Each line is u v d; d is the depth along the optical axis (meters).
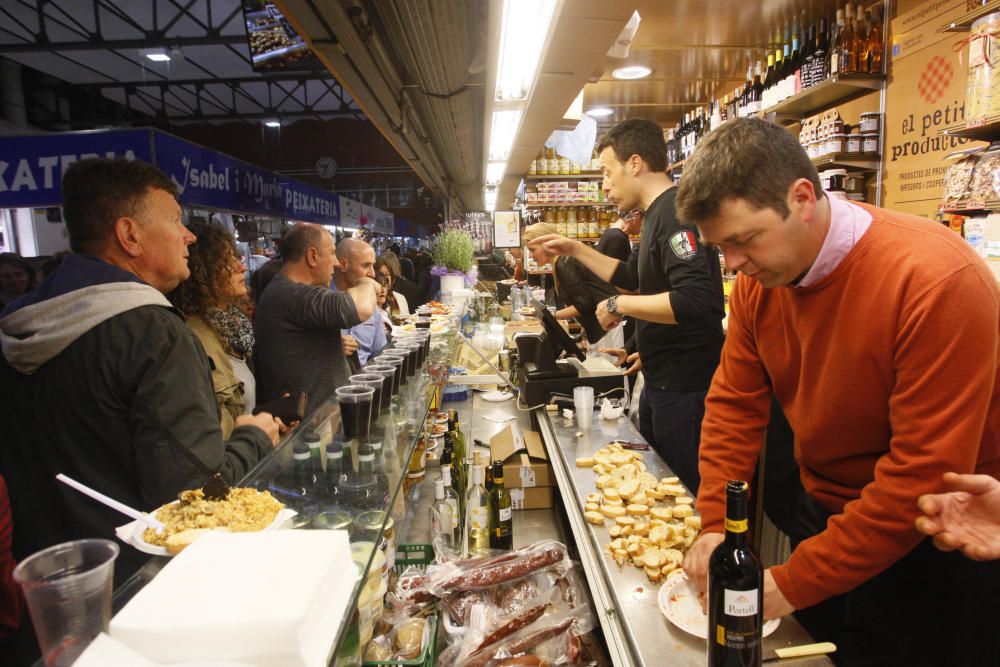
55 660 0.61
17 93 11.95
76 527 1.28
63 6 9.48
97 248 1.41
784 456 2.47
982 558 0.97
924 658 1.48
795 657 1.11
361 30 3.25
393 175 22.05
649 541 1.47
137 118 16.22
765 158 1.09
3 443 1.33
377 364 1.91
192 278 2.10
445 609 1.57
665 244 2.20
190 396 1.29
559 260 3.80
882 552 1.07
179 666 0.59
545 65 3.05
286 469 1.32
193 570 0.70
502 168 7.51
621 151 2.38
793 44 4.29
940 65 3.11
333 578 0.72
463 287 5.98
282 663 0.61
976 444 1.04
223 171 3.81
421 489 2.22
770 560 2.63
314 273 2.62
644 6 3.68
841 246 1.16
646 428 2.73
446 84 4.55
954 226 2.63
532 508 2.37
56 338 1.26
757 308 1.44
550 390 2.64
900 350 1.10
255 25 6.70
